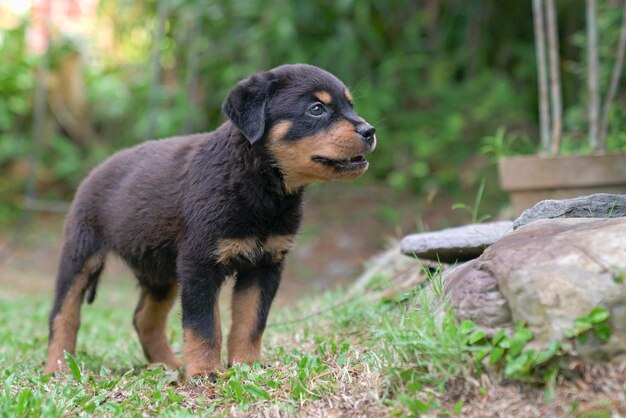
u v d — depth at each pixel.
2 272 11.42
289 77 4.35
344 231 12.21
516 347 3.18
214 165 4.28
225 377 4.08
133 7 13.84
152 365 4.88
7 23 15.13
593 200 4.12
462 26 12.88
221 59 12.80
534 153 8.32
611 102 6.48
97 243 4.93
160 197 4.48
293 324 5.76
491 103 11.84
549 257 3.25
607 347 3.10
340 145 4.19
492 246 3.58
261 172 4.25
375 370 3.61
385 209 12.44
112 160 5.03
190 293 4.27
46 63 12.73
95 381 4.23
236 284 4.54
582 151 6.38
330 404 3.52
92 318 7.59
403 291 5.29
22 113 14.66
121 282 10.98
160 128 12.72
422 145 12.09
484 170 11.59
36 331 6.70
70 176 14.37
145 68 14.34
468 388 3.29
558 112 6.40
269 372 4.05
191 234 4.27
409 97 12.91
